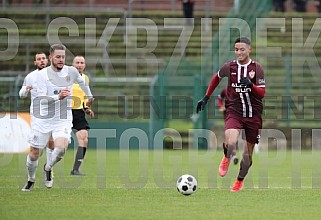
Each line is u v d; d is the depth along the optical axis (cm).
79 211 1984
